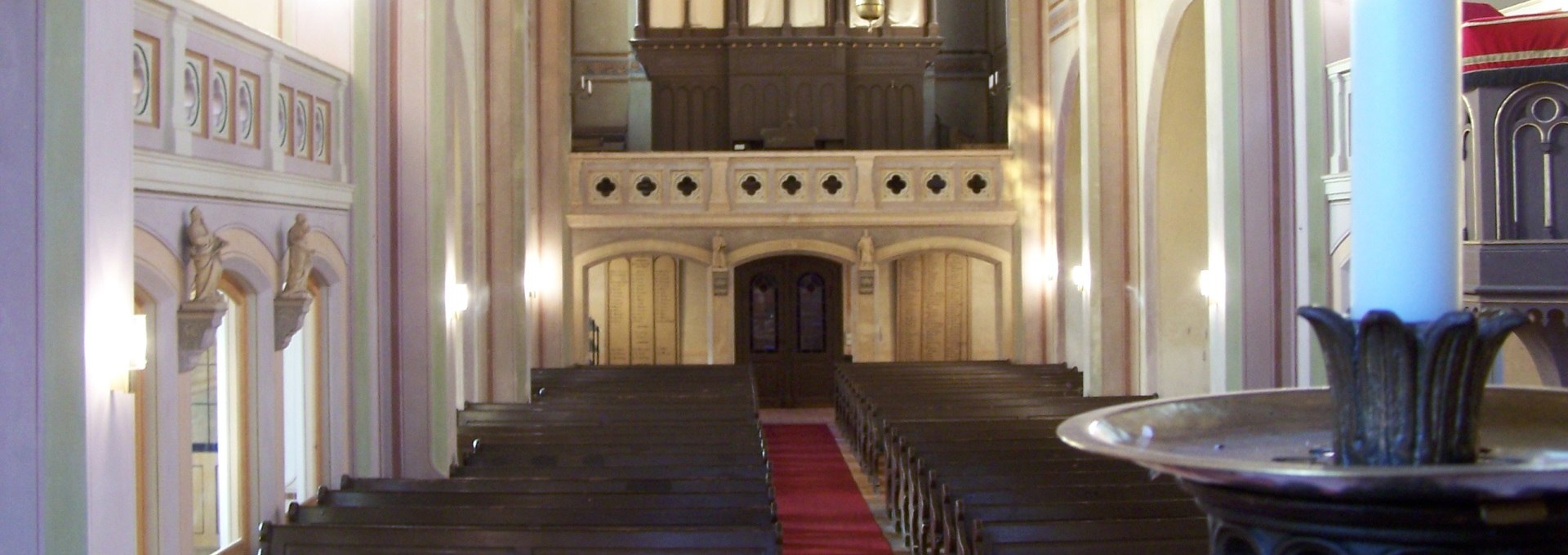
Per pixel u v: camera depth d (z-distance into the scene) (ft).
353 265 35.32
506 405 46.57
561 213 67.00
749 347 78.02
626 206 70.59
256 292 29.53
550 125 65.36
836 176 71.05
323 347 33.81
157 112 24.62
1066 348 66.18
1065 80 64.34
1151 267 51.72
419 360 36.14
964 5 82.94
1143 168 52.39
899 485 40.78
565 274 69.82
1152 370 51.88
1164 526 24.38
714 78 77.56
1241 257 36.94
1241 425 10.31
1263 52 36.88
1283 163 36.94
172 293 25.03
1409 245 8.96
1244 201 36.88
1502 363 31.60
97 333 18.93
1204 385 51.72
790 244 71.05
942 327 81.66
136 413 24.50
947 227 70.95
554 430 41.37
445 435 36.35
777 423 70.38
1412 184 8.98
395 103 36.17
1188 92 50.37
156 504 24.70
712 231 70.95
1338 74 35.12
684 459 36.88
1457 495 7.51
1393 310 8.97
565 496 28.81
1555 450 9.37
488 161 49.78
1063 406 48.08
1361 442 8.74
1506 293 24.52
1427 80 9.01
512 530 23.68
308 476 33.37
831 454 58.80
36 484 18.60
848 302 76.89
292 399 33.32
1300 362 36.40
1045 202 68.33
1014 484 31.65
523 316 50.21
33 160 18.58
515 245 49.67
